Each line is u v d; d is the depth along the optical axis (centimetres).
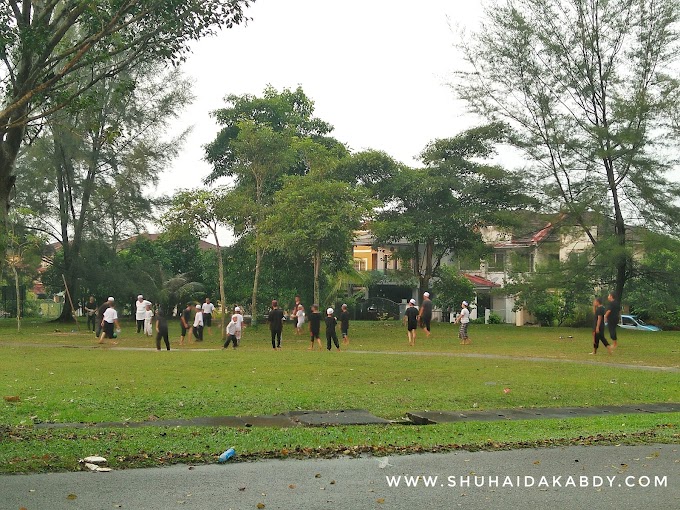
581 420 1280
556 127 3859
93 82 1107
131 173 4334
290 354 2411
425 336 3459
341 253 3597
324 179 3725
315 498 703
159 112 4344
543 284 3909
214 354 2405
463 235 4384
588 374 1906
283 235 3294
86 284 4566
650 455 912
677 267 3766
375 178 4491
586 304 4138
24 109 1139
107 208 4459
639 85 3791
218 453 913
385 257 5281
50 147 4206
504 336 3453
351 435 1081
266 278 4656
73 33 1424
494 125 4081
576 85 3884
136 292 4553
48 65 1123
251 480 773
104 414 1293
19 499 690
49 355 2362
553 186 3906
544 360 2283
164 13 1071
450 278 4756
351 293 5600
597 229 3938
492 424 1226
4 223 1082
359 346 2880
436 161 4431
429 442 1010
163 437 1047
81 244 4450
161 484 753
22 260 4188
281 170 3900
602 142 3775
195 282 5266
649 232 3656
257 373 1852
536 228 4178
